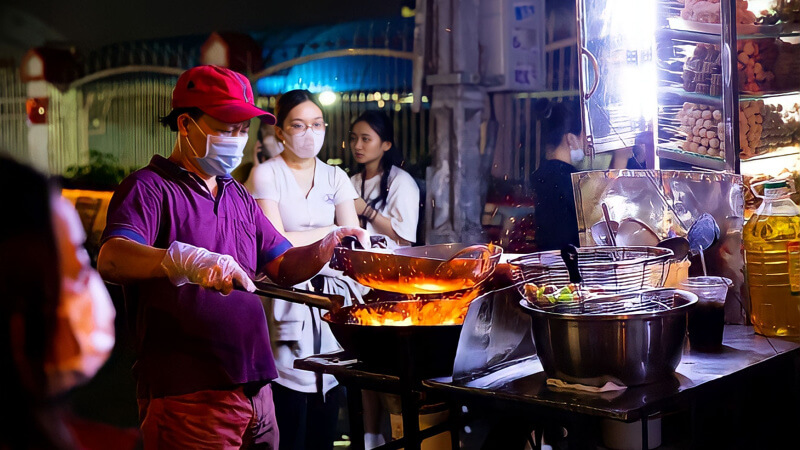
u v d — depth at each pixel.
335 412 3.20
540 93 3.68
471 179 3.85
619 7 2.52
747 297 2.33
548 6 3.64
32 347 0.78
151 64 5.13
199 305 2.01
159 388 2.02
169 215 2.03
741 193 2.31
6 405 0.78
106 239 1.91
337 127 4.16
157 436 2.03
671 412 2.32
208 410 2.03
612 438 2.51
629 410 1.53
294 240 3.08
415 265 1.85
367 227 3.54
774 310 2.23
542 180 3.31
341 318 1.94
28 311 0.78
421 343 1.79
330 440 3.18
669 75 2.61
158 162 2.07
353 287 3.15
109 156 5.35
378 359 1.85
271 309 3.03
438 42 3.88
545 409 1.65
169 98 5.09
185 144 2.08
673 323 1.70
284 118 3.13
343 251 1.94
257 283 1.88
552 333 1.70
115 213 1.96
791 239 2.23
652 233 2.22
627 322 1.64
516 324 1.94
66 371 0.81
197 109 2.05
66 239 0.82
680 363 1.91
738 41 2.73
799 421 2.25
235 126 2.07
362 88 4.13
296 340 3.02
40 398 0.79
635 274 1.79
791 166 2.69
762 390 2.24
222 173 2.11
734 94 2.42
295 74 4.31
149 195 2.00
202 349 2.02
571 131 3.57
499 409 1.72
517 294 1.92
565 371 1.70
